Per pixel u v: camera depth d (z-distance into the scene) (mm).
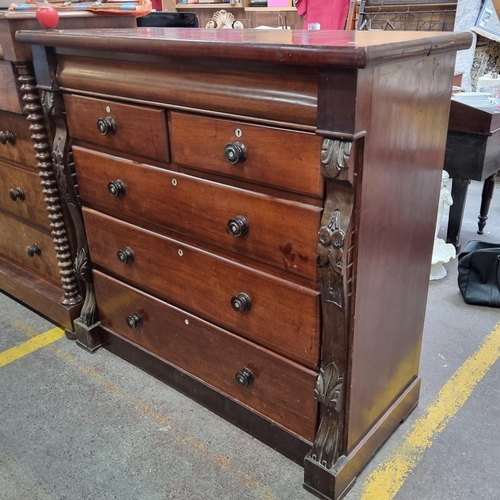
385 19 3820
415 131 1222
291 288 1262
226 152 1211
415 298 1502
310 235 1166
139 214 1586
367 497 1399
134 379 1877
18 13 1623
